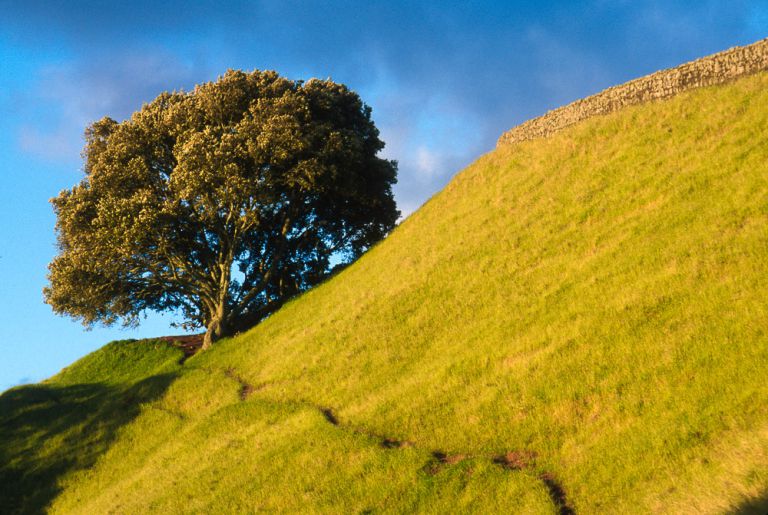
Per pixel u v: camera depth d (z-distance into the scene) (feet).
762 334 53.57
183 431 98.02
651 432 50.75
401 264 117.50
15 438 116.88
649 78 113.09
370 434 70.13
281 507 61.93
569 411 58.65
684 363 55.67
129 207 130.93
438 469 58.85
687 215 79.15
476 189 130.21
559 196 105.29
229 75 150.61
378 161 171.73
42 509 93.76
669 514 41.88
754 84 95.61
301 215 172.24
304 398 88.28
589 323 69.46
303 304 134.82
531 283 86.84
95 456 103.76
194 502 69.62
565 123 127.34
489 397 66.49
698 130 95.04
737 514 38.11
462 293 94.99
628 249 80.18
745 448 43.65
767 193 72.90
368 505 57.00
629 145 104.12
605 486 48.57
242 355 122.31
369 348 92.73
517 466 55.77
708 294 62.80
